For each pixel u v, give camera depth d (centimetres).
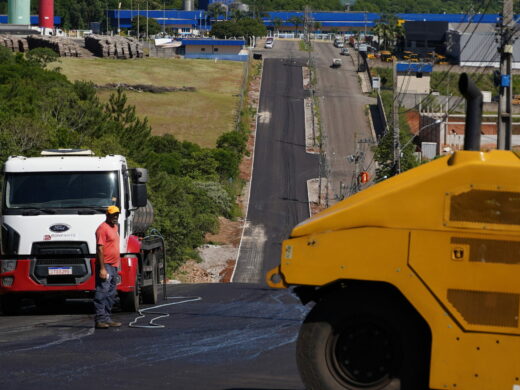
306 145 19038
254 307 2850
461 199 1003
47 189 2797
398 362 1036
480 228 998
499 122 4728
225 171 15875
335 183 16500
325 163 17288
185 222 9256
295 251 1032
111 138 8031
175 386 1355
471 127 1050
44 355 1689
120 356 1667
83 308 3103
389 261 1011
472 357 998
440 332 1002
